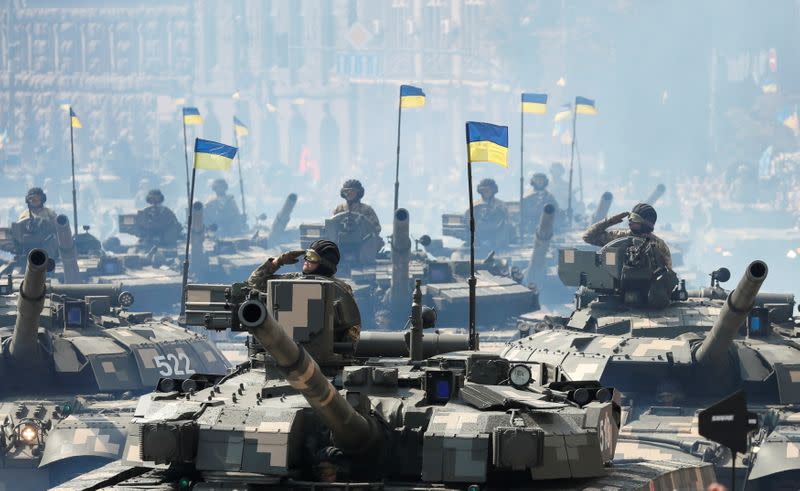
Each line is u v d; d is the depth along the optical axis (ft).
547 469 194.59
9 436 329.93
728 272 412.36
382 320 555.69
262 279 224.12
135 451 207.00
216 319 224.53
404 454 203.51
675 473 214.07
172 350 383.45
